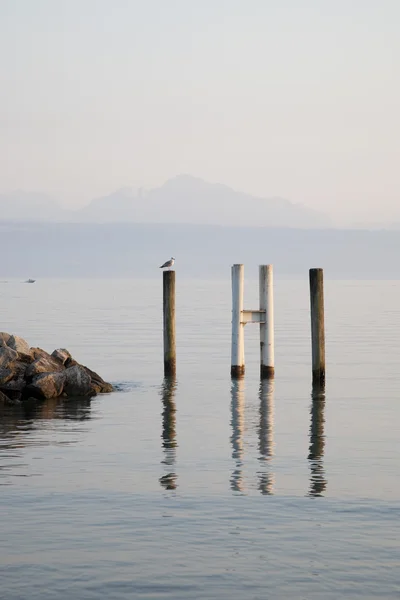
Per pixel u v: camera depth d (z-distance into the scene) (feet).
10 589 40.29
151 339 180.45
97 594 39.81
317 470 61.98
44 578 41.50
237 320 114.52
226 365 133.08
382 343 170.50
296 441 73.05
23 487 56.95
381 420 83.92
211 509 51.85
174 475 60.34
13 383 97.30
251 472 61.26
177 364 134.82
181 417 85.92
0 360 97.81
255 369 127.75
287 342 173.17
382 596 39.60
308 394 102.01
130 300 399.24
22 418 85.30
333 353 151.53
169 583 40.98
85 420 84.17
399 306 325.62
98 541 46.29
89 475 60.39
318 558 43.88
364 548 45.21
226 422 82.84
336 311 291.17
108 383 105.91
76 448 70.13
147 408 91.81
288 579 41.42
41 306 336.70
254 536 47.06
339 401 96.43
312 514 50.88
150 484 57.77
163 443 72.23
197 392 103.96
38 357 103.35
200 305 335.47
